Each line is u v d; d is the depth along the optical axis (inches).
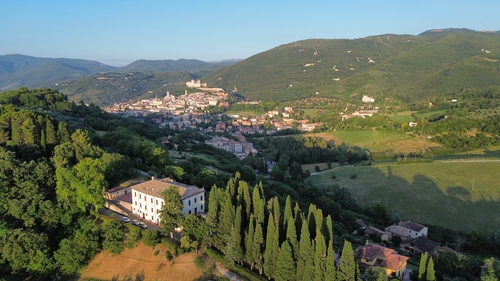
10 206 3986.2
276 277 3125.0
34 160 5113.2
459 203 6899.6
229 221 3612.2
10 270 3575.3
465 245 5236.2
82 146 5442.9
